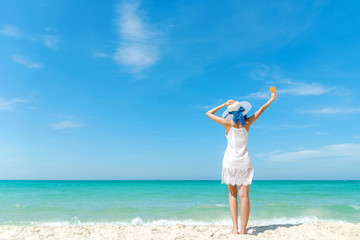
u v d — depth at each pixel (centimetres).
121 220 906
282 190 2731
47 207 1243
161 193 2302
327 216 963
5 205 1336
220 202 1480
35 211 1121
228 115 443
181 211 1101
